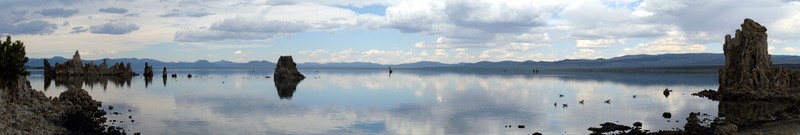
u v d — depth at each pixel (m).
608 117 69.00
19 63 57.84
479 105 88.00
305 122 64.38
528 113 74.25
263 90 134.50
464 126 60.81
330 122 64.50
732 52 111.75
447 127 60.12
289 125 61.69
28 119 48.62
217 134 54.84
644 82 187.50
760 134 42.34
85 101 76.44
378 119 67.62
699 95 109.94
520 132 56.06
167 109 79.25
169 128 58.38
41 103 61.22
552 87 152.25
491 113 74.38
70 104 68.56
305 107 84.25
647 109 80.06
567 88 146.00
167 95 111.62
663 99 100.94
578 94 118.44
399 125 61.91
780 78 108.56
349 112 76.31
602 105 87.38
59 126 51.88
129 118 66.50
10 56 55.81
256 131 56.97
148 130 56.66
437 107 84.38
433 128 59.34
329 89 142.38
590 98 105.00
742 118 63.91
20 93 57.19
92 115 66.00
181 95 112.06
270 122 64.25
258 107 83.69
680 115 71.12
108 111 74.62
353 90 138.12
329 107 84.44
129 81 187.88
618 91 130.25
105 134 51.84
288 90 135.88
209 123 62.88
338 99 103.44
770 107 81.19
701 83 176.38
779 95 94.19
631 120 65.56
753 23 110.12
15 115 47.25
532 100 99.56
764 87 105.56
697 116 68.75
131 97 104.88
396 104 90.56
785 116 57.91
